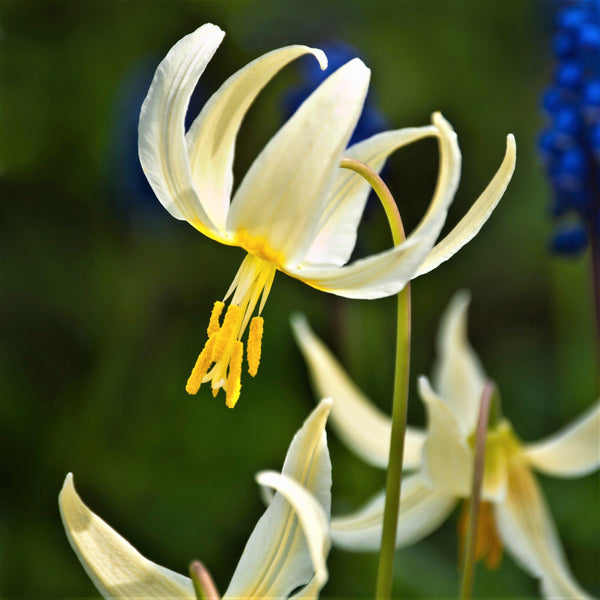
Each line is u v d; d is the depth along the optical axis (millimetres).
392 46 6973
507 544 3076
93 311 6527
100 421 5871
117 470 5715
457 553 5352
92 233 6684
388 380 5875
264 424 5770
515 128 7055
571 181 3805
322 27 6523
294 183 1922
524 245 6789
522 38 7129
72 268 6641
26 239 6688
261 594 2096
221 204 2117
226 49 6430
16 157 6738
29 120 6750
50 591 5410
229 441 5738
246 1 6746
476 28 7168
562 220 4094
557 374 6031
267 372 5898
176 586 2121
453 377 3652
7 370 6305
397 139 2361
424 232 1866
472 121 7066
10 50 6789
